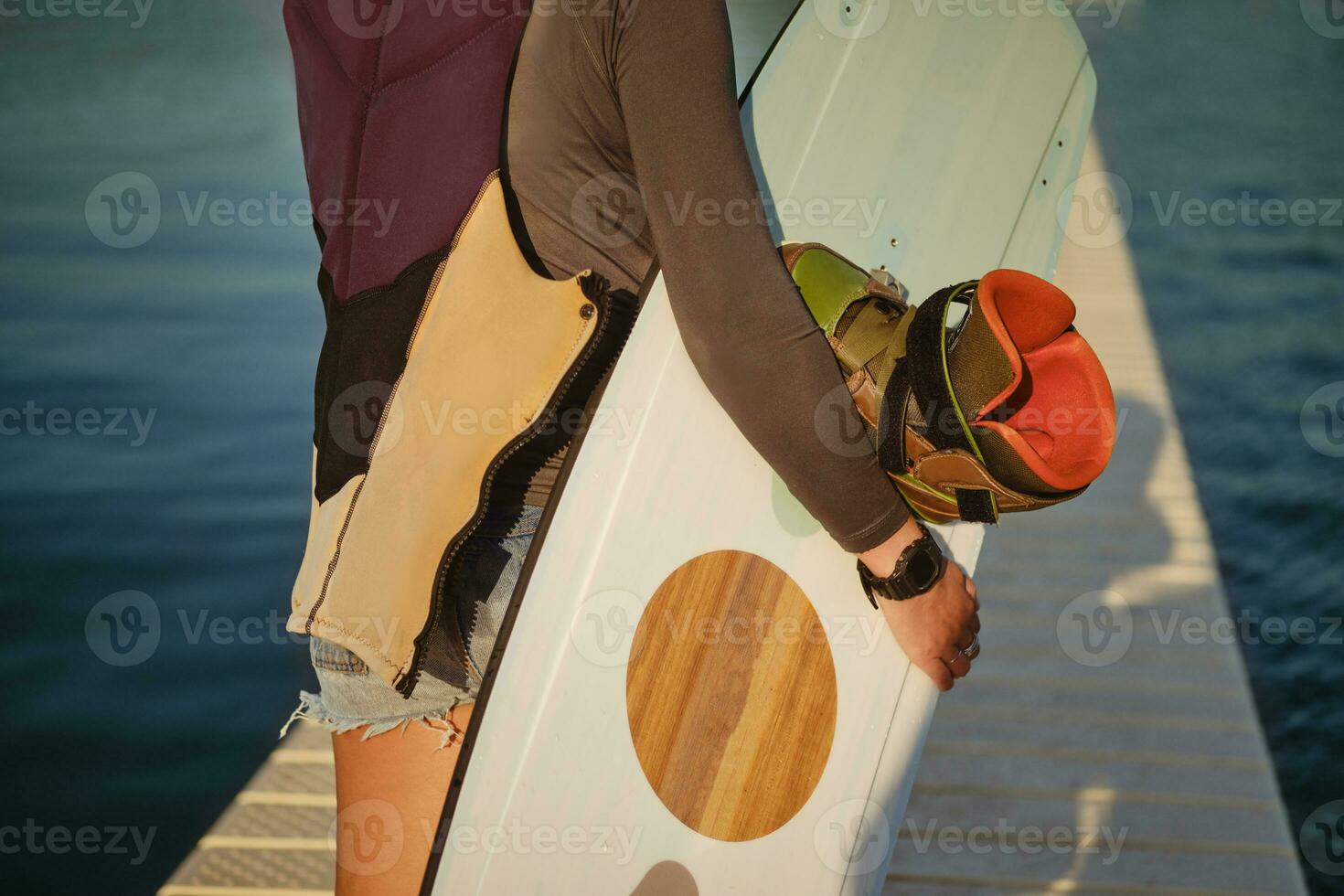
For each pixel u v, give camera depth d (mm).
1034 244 1807
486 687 1354
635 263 1375
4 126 11367
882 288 1394
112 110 11945
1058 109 1831
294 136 10930
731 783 1465
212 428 5270
